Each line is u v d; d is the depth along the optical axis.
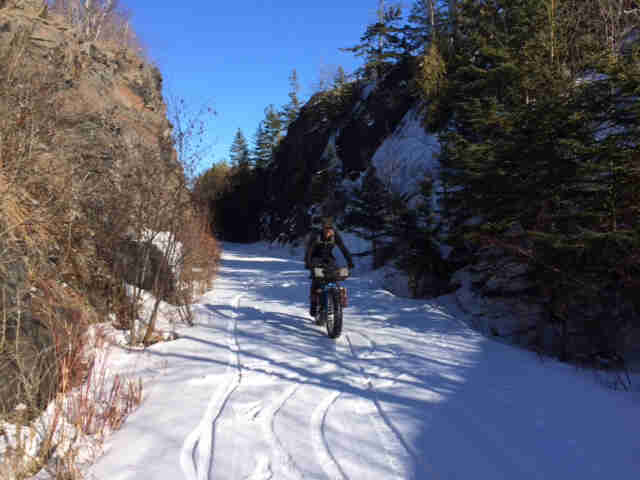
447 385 3.74
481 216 8.22
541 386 3.72
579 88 6.11
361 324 6.22
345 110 41.09
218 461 2.38
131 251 5.48
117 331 4.88
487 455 2.53
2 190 3.72
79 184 5.03
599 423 2.96
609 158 5.36
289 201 44.50
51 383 2.84
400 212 11.93
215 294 9.14
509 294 8.30
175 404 3.19
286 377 3.88
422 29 32.31
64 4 21.88
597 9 9.48
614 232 4.92
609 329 6.42
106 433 2.72
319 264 5.58
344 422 2.95
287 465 2.36
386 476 2.28
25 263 3.65
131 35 25.53
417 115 25.70
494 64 10.20
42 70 5.04
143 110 9.37
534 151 6.19
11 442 2.46
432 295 11.56
